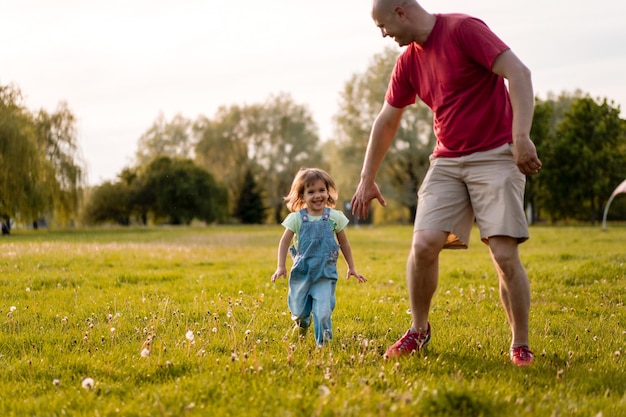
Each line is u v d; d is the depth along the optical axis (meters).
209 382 3.42
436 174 4.38
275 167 68.31
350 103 50.56
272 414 2.91
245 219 63.75
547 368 4.00
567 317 6.26
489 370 3.93
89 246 16.94
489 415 2.97
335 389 3.28
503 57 3.95
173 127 71.62
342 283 9.23
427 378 3.57
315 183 5.02
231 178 68.31
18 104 32.03
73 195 35.72
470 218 4.40
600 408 3.14
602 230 29.20
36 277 9.09
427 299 4.43
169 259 13.39
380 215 63.34
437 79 4.25
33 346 4.73
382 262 13.74
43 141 35.03
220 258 14.13
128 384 3.57
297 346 4.52
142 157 70.69
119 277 9.53
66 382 3.72
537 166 3.92
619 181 46.81
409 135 49.00
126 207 57.75
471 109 4.17
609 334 5.26
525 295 4.19
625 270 9.90
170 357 4.12
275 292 7.87
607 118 48.06
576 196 47.38
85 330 5.28
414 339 4.40
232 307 6.50
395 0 4.18
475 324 5.79
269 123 69.00
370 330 5.44
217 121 71.62
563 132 49.12
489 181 4.12
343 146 51.19
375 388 3.37
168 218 60.41
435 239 4.27
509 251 4.14
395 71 4.64
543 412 3.03
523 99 3.89
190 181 58.56
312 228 4.93
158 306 6.60
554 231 29.09
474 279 9.67
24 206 30.38
